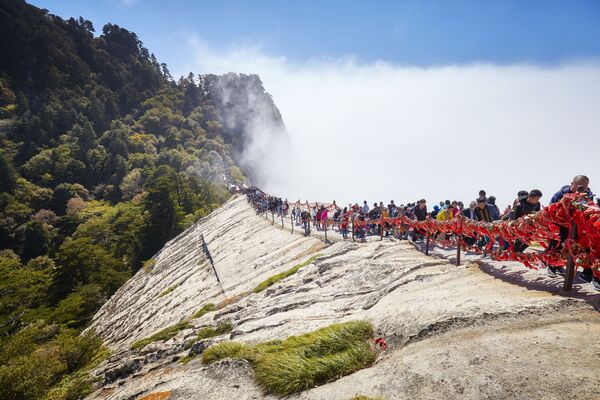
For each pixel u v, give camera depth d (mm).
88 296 43094
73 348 21609
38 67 178250
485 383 4305
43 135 143125
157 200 74812
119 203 111312
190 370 8812
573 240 5387
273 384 6340
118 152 141625
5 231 93625
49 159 128500
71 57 191375
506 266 7957
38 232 87375
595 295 5324
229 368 7641
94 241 75688
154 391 8195
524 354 4535
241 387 6832
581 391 3723
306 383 5949
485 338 5102
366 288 10883
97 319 40156
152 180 99500
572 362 4156
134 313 32594
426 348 5414
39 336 27969
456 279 8133
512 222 7215
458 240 9727
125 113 191125
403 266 11227
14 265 45062
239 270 26266
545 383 3990
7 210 99562
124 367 12266
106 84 198375
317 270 15531
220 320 14094
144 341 16438
